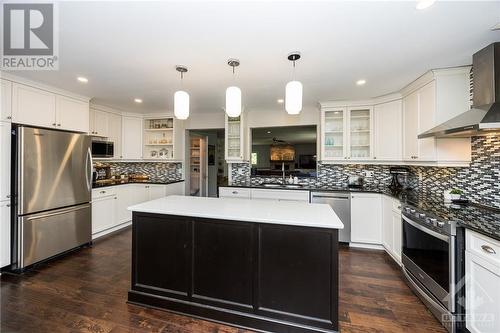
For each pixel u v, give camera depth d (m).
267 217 1.81
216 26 1.70
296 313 1.74
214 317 1.89
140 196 4.62
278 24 1.67
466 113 2.11
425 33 1.79
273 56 2.18
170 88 3.16
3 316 1.91
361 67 2.44
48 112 3.02
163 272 2.05
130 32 1.78
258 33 1.79
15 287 2.35
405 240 2.48
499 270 1.40
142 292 2.10
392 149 3.36
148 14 1.55
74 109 3.39
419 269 2.17
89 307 2.05
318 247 1.70
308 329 1.70
